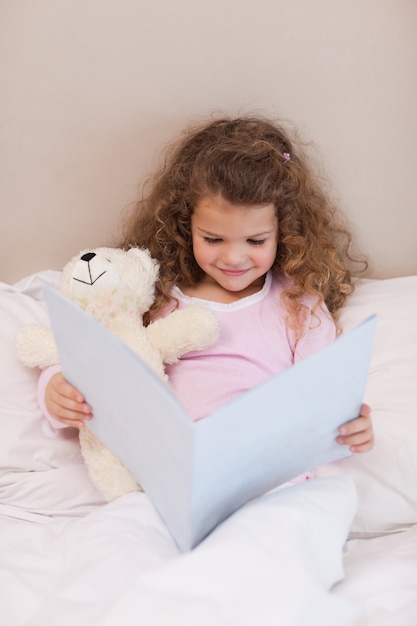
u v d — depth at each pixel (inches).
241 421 30.1
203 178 42.5
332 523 33.5
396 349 45.8
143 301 43.9
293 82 46.3
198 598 29.0
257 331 45.8
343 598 30.7
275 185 42.8
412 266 52.0
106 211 50.6
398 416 42.3
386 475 40.8
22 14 44.3
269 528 31.5
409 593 32.4
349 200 49.8
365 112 46.9
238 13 44.3
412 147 47.8
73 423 40.3
